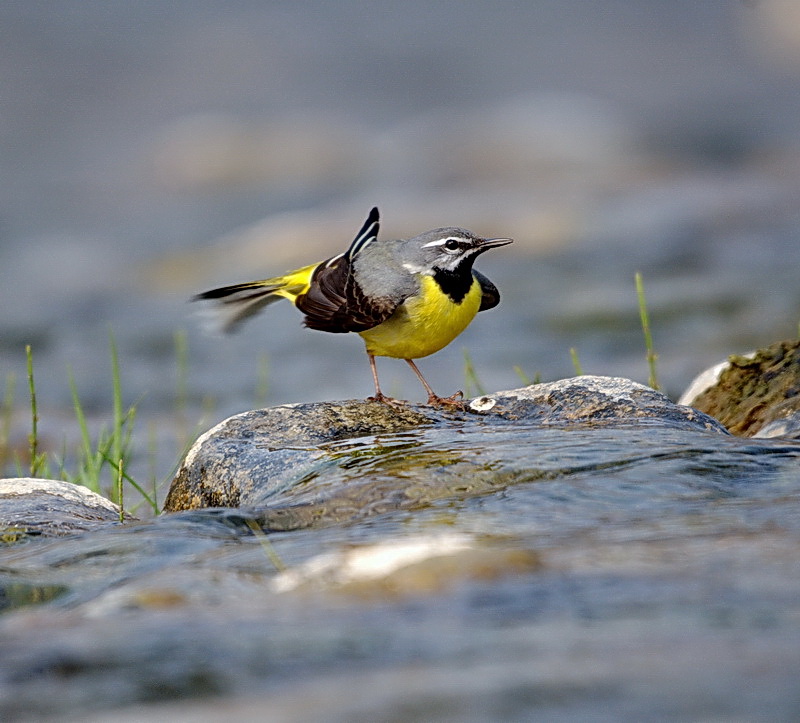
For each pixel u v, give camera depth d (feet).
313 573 17.48
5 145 159.22
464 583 16.22
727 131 144.05
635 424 27.86
